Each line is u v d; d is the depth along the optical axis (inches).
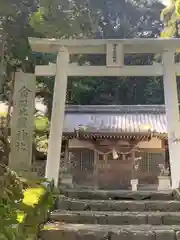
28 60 537.6
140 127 695.1
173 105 338.0
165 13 700.0
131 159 714.2
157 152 717.9
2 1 420.5
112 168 713.0
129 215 228.8
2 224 156.5
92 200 273.3
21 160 328.5
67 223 222.7
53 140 331.6
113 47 347.3
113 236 193.2
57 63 349.1
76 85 933.8
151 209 260.7
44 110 683.4
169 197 301.0
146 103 1212.5
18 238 161.5
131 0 1262.3
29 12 501.0
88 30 639.8
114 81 1182.3
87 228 202.2
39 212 205.2
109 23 1166.3
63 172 660.1
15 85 343.6
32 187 240.5
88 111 816.9
